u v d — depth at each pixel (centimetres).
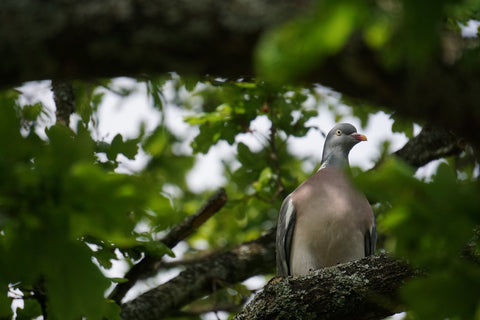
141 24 359
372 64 345
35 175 378
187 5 360
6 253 385
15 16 362
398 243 367
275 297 723
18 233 383
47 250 382
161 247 837
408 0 288
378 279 669
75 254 384
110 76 377
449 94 339
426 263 370
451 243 358
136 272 980
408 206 349
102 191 375
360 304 684
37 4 365
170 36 359
